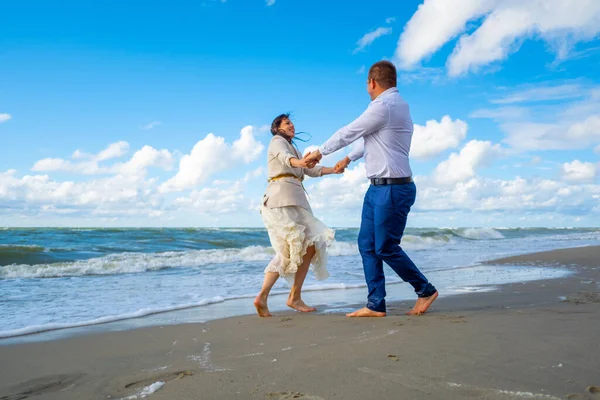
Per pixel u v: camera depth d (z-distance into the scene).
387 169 3.23
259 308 3.57
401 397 1.54
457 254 11.09
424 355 2.00
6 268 6.70
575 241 18.23
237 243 13.76
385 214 3.23
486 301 3.99
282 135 3.95
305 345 2.41
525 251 12.02
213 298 4.54
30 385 1.96
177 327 3.15
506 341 2.19
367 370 1.83
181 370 2.06
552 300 3.94
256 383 1.78
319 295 4.87
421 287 3.35
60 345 2.68
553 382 1.61
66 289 5.34
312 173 4.07
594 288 4.82
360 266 7.99
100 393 1.83
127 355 2.42
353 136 3.27
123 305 4.28
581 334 2.31
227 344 2.56
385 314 3.30
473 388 1.58
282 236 3.70
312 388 1.69
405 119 3.27
